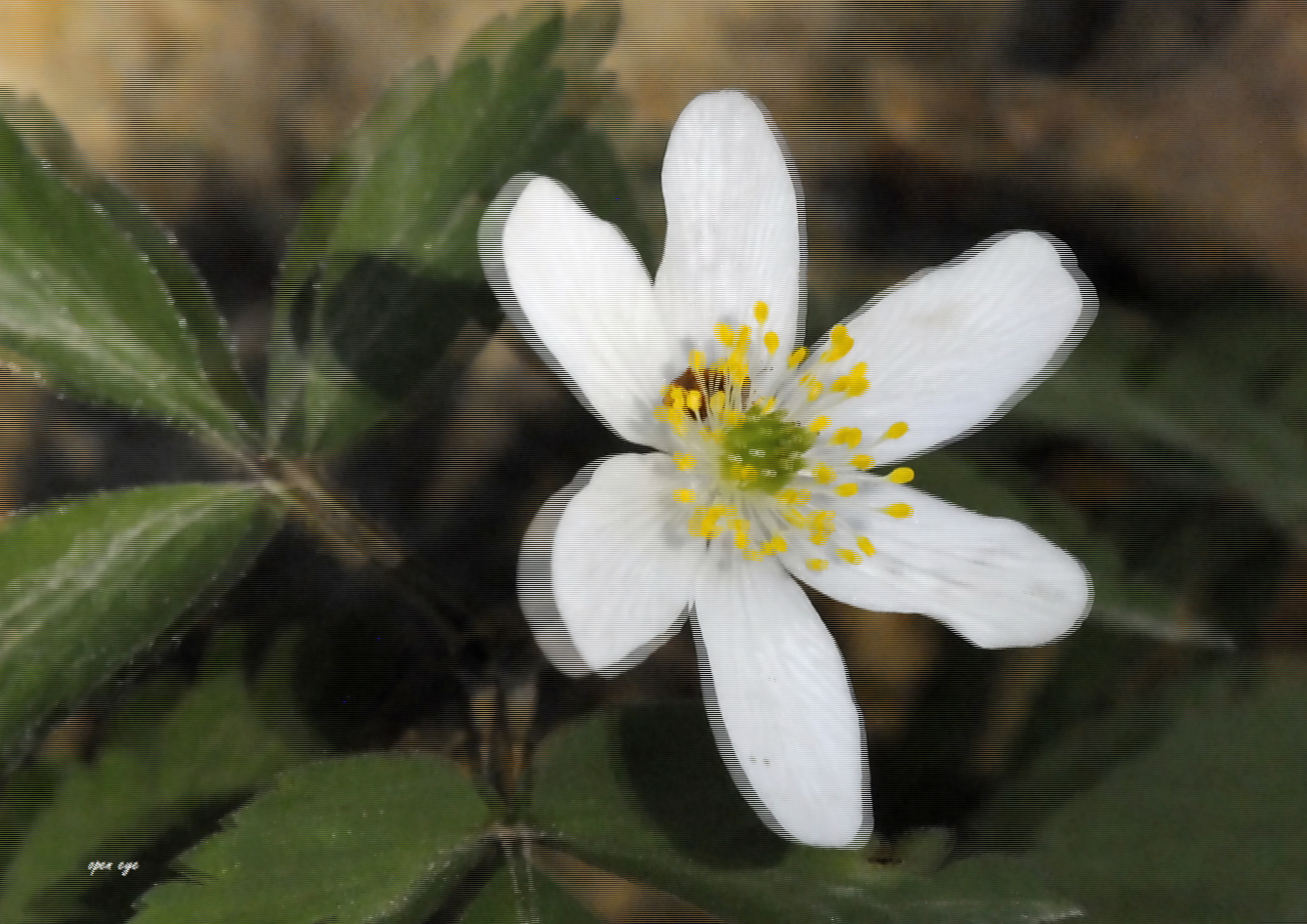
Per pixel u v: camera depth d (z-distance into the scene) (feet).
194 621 0.52
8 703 0.50
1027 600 0.51
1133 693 0.56
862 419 0.52
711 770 0.52
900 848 0.52
